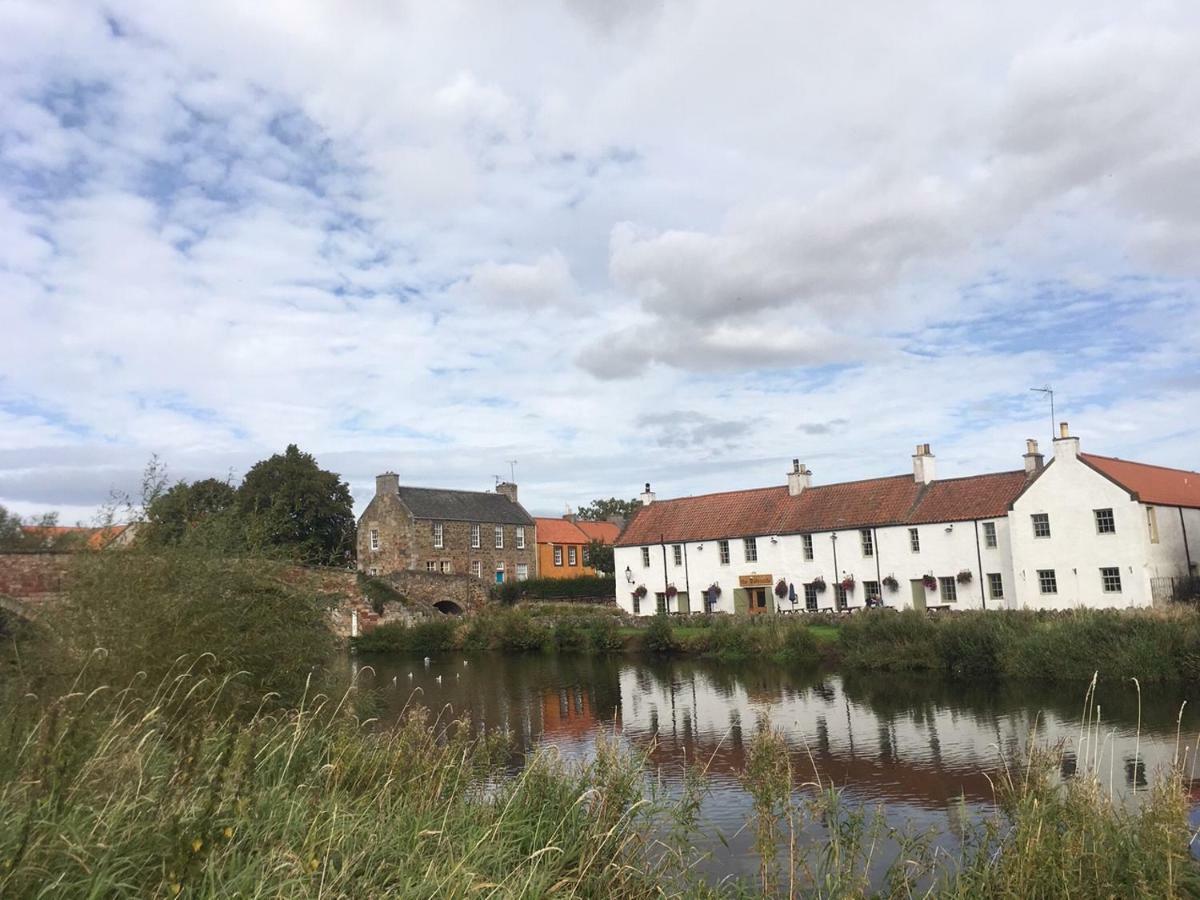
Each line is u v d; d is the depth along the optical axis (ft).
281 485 181.06
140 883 13.94
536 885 18.37
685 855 25.45
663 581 166.91
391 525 196.34
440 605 179.52
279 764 21.95
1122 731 55.01
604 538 246.27
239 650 38.01
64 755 15.99
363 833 18.38
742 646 113.39
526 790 24.59
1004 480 130.11
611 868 21.39
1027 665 80.94
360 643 146.82
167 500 44.42
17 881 12.44
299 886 14.78
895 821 37.96
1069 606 112.98
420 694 90.02
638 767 27.61
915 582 133.49
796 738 60.49
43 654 32.96
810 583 145.28
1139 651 73.72
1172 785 22.74
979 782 45.68
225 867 14.85
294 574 47.62
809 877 23.49
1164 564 111.96
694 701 80.84
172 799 15.85
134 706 23.17
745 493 166.81
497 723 70.54
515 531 216.74
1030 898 20.20
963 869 24.02
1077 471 114.01
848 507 145.89
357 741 28.22
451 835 19.70
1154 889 19.62
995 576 124.67
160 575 38.17
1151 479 122.11
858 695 79.20
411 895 15.70
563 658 127.13
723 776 46.50
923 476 139.33
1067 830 22.04
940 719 65.05
